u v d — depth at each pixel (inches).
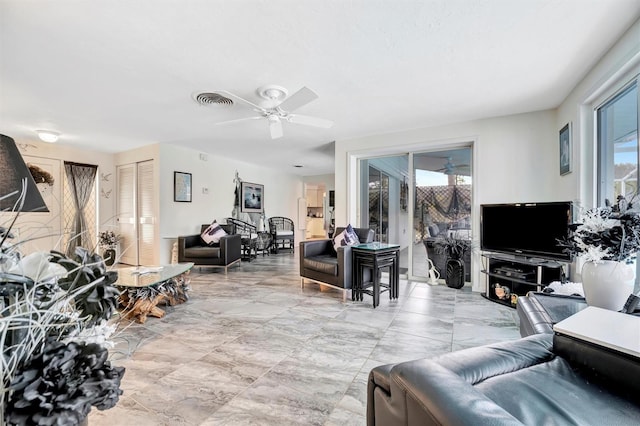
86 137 182.4
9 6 65.4
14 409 19.3
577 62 92.0
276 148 214.7
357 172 193.0
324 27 74.0
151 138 186.1
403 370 32.4
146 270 127.3
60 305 23.5
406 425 30.2
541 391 33.7
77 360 21.9
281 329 101.4
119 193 228.8
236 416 57.9
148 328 102.0
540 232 120.6
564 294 83.7
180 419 56.9
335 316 114.3
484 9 67.9
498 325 104.7
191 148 217.0
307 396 64.5
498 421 22.7
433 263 167.9
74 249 28.1
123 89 110.0
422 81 104.6
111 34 76.5
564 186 123.4
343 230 161.0
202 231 218.4
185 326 104.0
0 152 32.6
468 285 159.8
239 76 100.0
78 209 209.5
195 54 86.3
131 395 64.3
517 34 77.4
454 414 24.0
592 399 32.7
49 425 19.2
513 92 114.7
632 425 28.7
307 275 154.9
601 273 63.0
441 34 77.2
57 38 78.1
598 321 44.3
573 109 112.2
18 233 25.9
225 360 80.0
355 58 88.7
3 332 19.7
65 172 206.5
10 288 22.3
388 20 71.4
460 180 162.9
